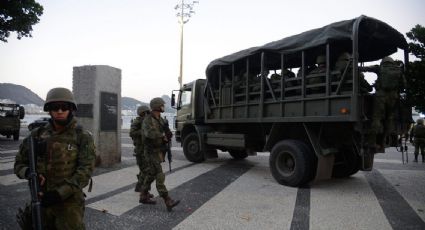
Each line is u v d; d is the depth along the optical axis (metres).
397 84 6.43
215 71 10.23
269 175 8.53
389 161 11.64
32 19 19.64
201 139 10.61
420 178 8.23
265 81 8.23
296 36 7.42
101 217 4.75
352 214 5.02
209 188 6.81
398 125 7.17
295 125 7.82
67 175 2.45
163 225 4.42
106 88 9.62
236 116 9.20
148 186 5.40
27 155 2.49
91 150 2.56
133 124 5.98
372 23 6.55
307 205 5.54
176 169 9.37
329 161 7.08
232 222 4.57
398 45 7.68
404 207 5.44
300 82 7.51
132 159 11.06
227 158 12.23
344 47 7.27
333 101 6.62
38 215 2.23
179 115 12.06
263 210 5.19
